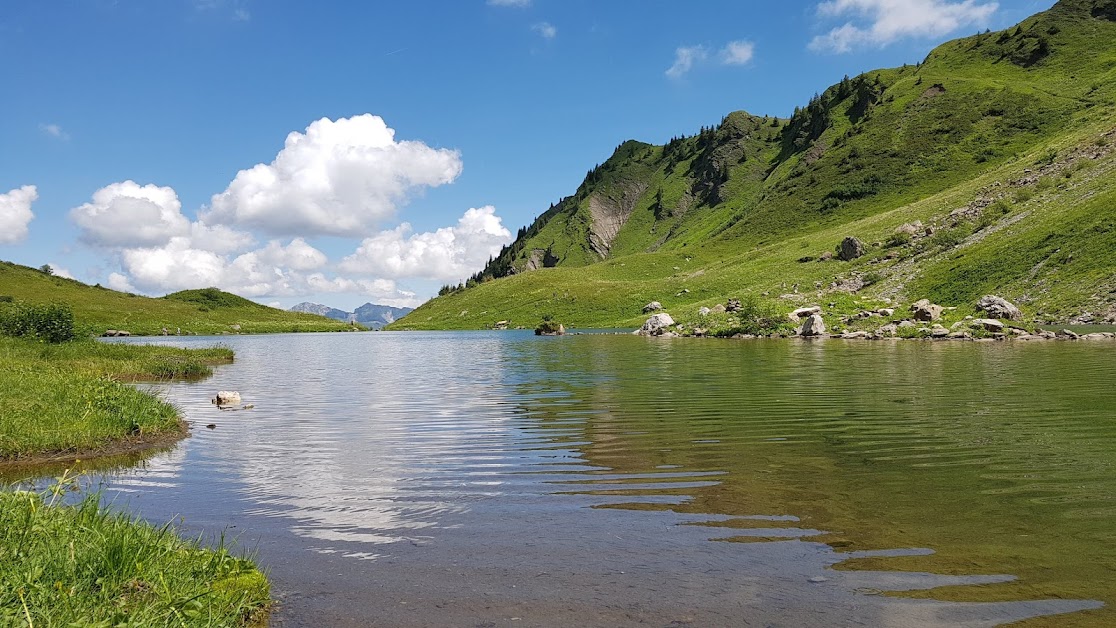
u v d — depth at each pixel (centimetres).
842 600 634
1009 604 621
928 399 1994
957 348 4472
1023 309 7112
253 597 650
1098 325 6116
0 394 1728
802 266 14112
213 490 1094
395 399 2358
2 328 4416
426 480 1141
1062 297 6950
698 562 738
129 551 690
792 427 1569
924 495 981
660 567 725
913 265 9800
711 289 15338
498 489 1071
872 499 966
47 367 2670
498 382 2917
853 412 1777
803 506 939
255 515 952
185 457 1368
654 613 616
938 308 6688
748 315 7419
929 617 596
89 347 4266
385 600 657
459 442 1487
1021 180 11919
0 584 574
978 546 772
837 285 10212
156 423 1645
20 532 702
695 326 8419
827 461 1212
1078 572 692
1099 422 1542
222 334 15762
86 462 1330
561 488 1069
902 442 1364
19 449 1362
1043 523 848
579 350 5534
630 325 13538
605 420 1744
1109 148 10731
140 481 1165
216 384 3053
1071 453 1231
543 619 608
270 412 2056
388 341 10212
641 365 3612
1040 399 1933
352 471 1220
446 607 638
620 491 1042
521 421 1772
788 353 4309
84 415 1590
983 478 1070
